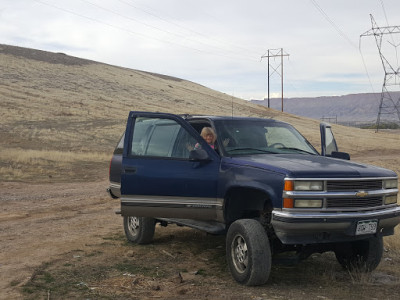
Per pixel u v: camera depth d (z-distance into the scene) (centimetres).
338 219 501
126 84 9138
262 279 516
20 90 6284
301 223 491
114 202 1217
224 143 600
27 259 626
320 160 573
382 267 636
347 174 518
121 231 837
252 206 579
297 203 495
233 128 632
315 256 694
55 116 4850
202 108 8181
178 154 609
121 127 4456
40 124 4231
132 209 590
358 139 6353
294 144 652
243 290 512
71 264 606
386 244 766
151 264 617
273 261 546
